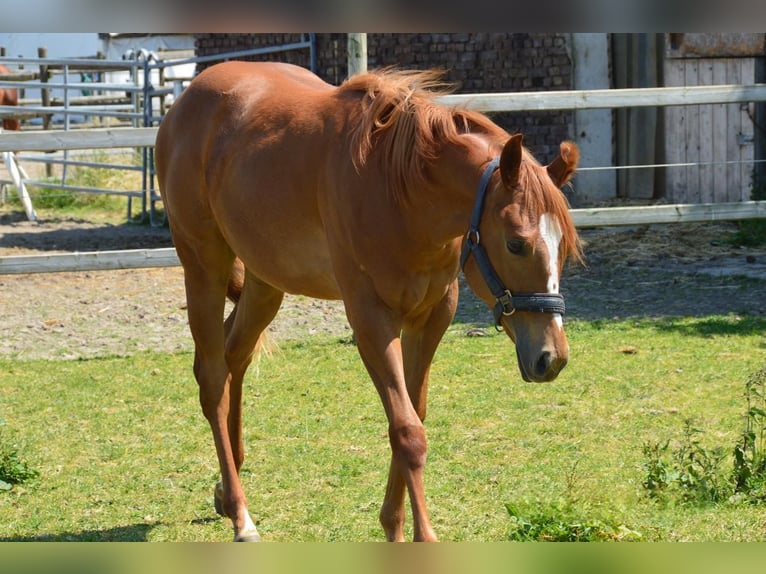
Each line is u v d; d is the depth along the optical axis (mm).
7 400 7523
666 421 6551
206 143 5297
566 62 15297
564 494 5043
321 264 4707
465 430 6551
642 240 13055
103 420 7035
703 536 4488
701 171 15125
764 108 14586
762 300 9836
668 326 9047
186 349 8992
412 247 4227
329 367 8234
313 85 5469
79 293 11070
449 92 4543
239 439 5480
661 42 15336
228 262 5469
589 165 15875
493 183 3863
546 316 3703
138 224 16000
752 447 5355
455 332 9281
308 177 4602
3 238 14500
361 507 5320
